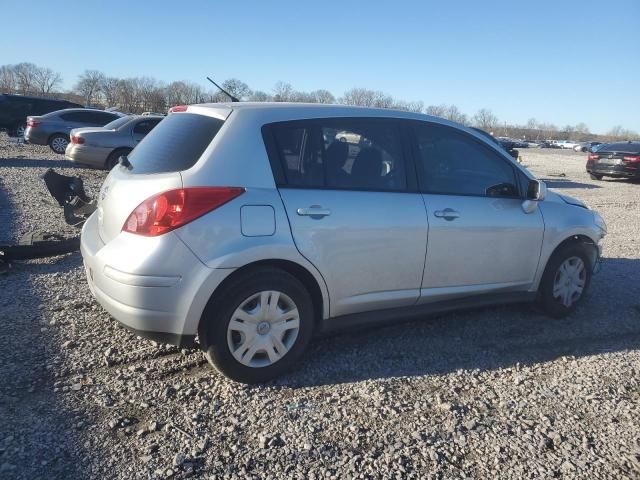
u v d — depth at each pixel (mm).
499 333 4461
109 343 3832
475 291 4230
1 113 23250
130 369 3498
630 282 6059
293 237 3334
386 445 2875
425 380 3607
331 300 3586
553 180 18531
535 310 4965
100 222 3691
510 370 3812
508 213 4293
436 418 3152
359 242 3582
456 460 2789
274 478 2584
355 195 3609
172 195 3076
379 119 3869
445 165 4113
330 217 3469
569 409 3330
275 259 3303
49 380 3311
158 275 3037
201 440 2822
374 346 4078
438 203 3941
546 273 4652
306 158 3516
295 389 3395
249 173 3287
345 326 3727
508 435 3025
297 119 3551
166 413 3049
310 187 3475
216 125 3398
